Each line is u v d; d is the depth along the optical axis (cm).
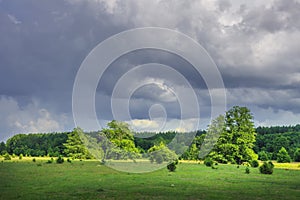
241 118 6788
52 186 3188
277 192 2947
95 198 2584
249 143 6800
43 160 7219
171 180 3694
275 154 8431
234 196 2725
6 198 2577
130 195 2722
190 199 2578
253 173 4641
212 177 4056
